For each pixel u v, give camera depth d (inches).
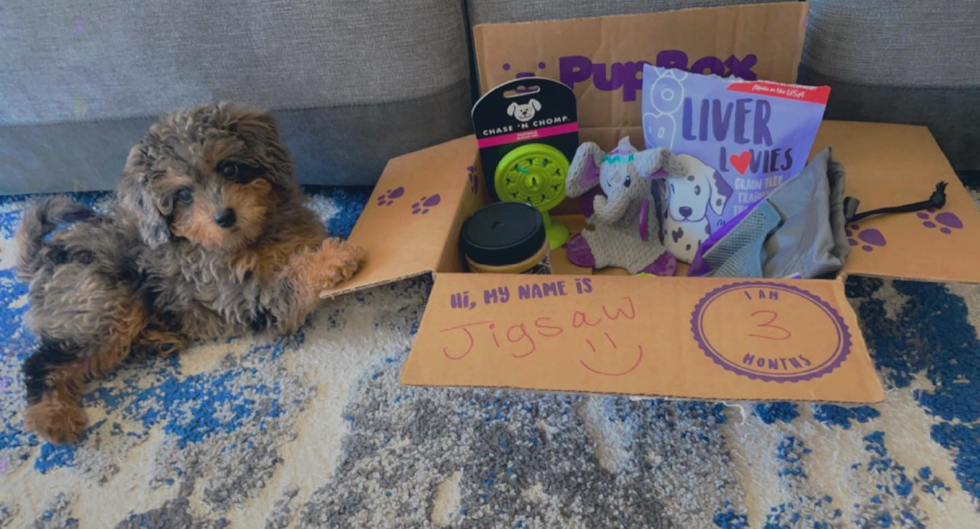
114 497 37.3
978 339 38.2
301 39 47.5
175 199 41.6
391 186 47.6
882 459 33.3
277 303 43.6
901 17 40.7
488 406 38.8
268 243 45.3
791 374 29.5
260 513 35.4
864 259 34.1
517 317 33.9
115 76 51.4
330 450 37.9
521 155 44.4
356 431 38.5
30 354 47.4
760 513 32.1
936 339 38.6
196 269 43.9
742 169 39.2
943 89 42.8
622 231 44.1
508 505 33.7
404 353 43.3
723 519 31.9
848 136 43.9
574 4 45.0
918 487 32.0
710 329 31.6
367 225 44.9
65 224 48.4
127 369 45.6
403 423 38.5
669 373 30.5
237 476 37.0
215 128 41.1
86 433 41.1
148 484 37.6
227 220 40.6
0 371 46.7
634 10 44.8
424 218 42.5
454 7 48.1
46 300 43.7
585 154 41.3
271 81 49.9
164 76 50.8
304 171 57.0
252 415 40.4
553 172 45.5
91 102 53.5
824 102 36.4
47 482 38.5
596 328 32.7
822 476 33.1
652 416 36.9
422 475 35.7
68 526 36.1
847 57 43.3
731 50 42.3
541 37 43.7
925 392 35.9
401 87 49.3
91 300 42.8
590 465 35.0
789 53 41.7
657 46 42.8
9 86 53.5
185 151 40.3
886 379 36.8
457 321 34.1
